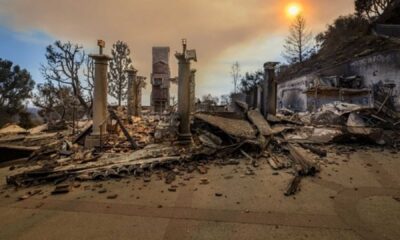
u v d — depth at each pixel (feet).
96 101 28.73
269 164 22.89
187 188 17.35
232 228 12.00
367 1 106.42
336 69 62.59
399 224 12.30
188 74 30.04
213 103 71.92
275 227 12.06
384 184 18.03
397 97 47.52
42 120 86.38
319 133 32.99
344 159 24.30
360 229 11.85
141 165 20.94
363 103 52.75
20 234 11.61
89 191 16.92
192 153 24.34
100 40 29.12
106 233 11.62
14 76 116.37
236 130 29.86
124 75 95.76
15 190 17.39
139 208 14.26
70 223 12.59
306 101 66.18
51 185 18.25
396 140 31.48
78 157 24.40
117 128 32.12
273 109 38.27
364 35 80.28
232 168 21.89
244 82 132.46
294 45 126.41
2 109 108.99
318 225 12.23
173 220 12.82
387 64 50.01
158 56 62.75
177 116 31.12
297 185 17.62
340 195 16.05
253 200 15.30
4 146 27.37
